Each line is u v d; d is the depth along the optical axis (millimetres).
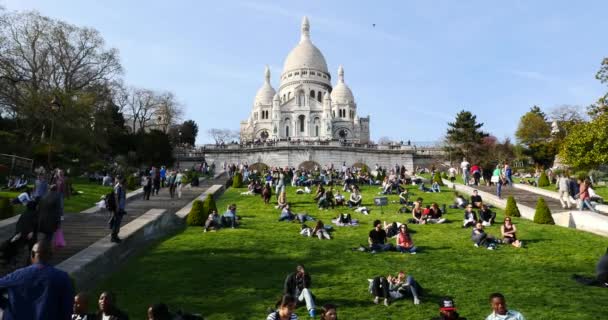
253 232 20156
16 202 20484
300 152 67500
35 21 47281
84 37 51094
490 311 10930
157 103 74062
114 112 64750
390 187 32625
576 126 34188
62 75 50500
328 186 38500
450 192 34094
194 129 98750
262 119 135125
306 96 126625
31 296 5625
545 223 22219
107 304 8156
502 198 29562
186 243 17891
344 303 11648
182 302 11625
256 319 10570
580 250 16859
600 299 11750
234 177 39531
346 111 132125
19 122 46312
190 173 45656
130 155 60469
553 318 10422
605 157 29453
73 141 46938
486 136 70625
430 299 11883
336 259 15828
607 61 29453
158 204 27156
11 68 42688
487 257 16203
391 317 10695
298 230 20797
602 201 26438
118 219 15359
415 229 21016
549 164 64875
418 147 83312
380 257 16188
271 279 13531
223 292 12359
